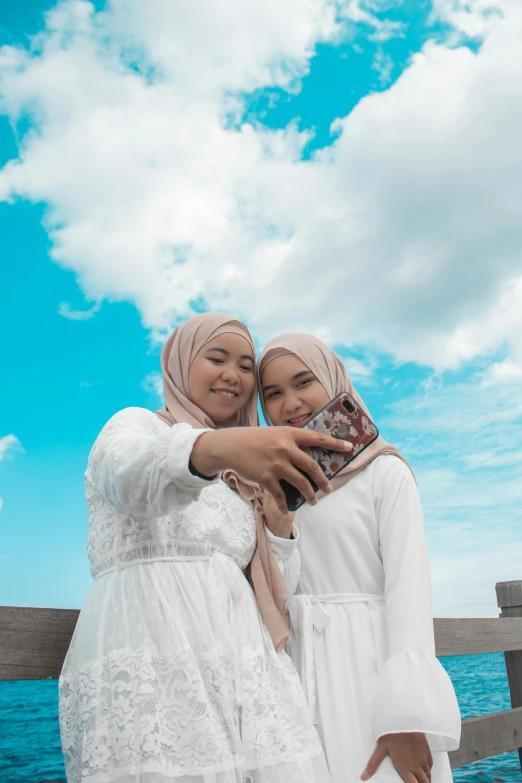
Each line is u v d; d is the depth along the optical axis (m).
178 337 1.97
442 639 2.92
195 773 1.28
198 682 1.35
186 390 1.92
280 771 1.40
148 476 1.26
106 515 1.55
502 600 3.73
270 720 1.46
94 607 1.46
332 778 1.70
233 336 1.94
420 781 1.58
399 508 1.92
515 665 3.59
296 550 1.89
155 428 1.65
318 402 2.11
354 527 1.96
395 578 1.81
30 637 1.70
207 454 1.21
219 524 1.63
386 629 1.86
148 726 1.29
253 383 2.00
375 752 1.62
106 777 1.28
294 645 1.92
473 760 2.90
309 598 1.94
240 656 1.50
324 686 1.82
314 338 2.22
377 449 2.07
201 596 1.49
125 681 1.34
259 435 1.19
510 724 3.19
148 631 1.39
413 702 1.54
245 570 1.76
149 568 1.47
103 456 1.43
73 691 1.43
